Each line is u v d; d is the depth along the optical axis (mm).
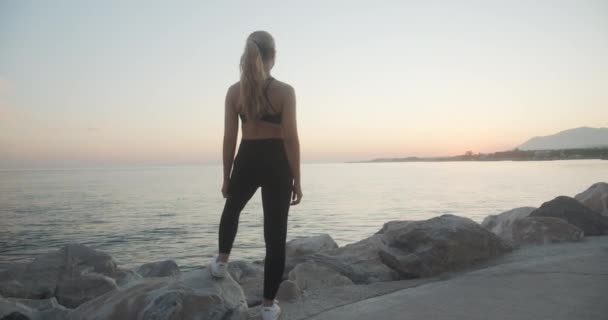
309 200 39000
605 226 6117
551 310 2730
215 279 2758
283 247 2629
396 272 4535
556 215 6332
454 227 4664
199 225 22094
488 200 34031
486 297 3061
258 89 2502
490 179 74500
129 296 2764
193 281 2732
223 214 2689
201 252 14359
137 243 16406
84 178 149750
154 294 2686
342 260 4863
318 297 3373
